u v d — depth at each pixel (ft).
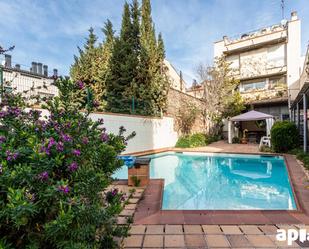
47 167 6.40
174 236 10.64
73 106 9.37
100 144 8.86
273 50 69.87
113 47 49.83
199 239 10.35
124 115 38.99
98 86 50.19
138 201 15.35
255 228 11.44
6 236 6.18
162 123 49.47
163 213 13.42
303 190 18.11
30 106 10.12
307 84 26.94
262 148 43.45
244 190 23.39
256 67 72.33
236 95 64.59
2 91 9.89
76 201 6.09
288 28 66.49
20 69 36.06
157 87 48.34
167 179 28.58
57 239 6.20
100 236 7.69
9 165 6.62
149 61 50.06
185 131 58.49
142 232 11.02
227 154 42.11
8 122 7.97
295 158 32.86
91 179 6.80
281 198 20.24
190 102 61.46
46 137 7.58
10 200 5.37
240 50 75.31
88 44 55.57
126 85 47.60
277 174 29.99
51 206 6.18
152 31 53.67
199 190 23.53
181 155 44.57
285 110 65.46
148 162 19.71
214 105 61.77
